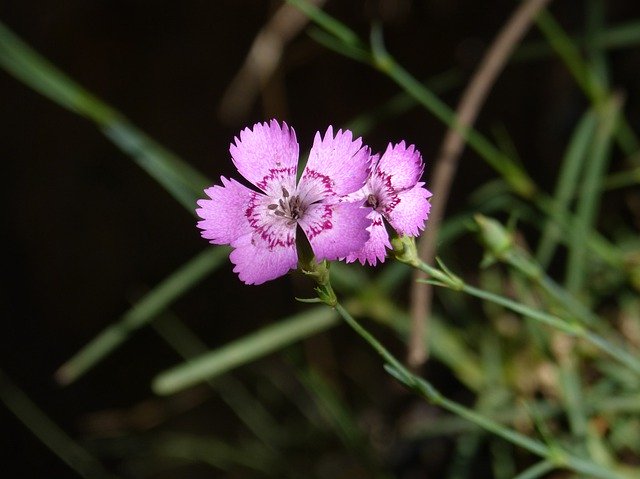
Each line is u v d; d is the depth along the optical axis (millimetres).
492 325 540
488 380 503
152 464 698
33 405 733
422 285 405
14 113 708
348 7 693
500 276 630
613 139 628
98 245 733
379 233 316
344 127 700
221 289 744
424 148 712
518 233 625
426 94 431
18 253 735
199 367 444
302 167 486
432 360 623
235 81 666
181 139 706
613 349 371
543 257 461
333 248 307
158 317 713
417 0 696
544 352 443
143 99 704
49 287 738
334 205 309
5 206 725
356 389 681
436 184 431
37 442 749
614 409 440
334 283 463
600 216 632
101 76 697
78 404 744
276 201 312
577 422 419
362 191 316
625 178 494
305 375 462
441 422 491
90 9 681
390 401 653
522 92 696
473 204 495
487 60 448
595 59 494
